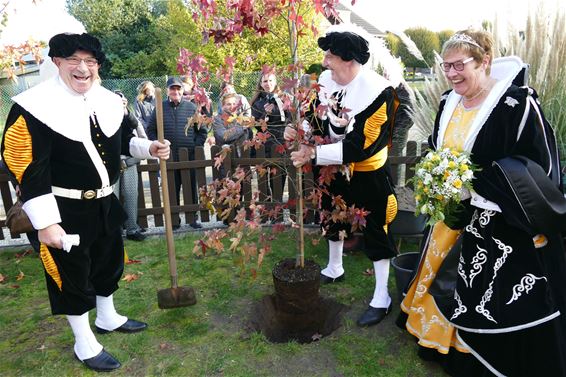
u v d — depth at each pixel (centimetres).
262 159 439
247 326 283
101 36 2527
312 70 411
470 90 211
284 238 423
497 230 207
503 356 210
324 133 273
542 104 404
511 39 429
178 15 1479
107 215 241
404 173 472
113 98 240
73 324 241
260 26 231
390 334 270
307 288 262
